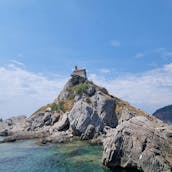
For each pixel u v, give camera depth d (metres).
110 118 114.81
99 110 114.88
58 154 60.31
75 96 135.75
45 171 45.28
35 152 65.06
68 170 44.81
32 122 132.88
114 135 46.28
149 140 42.56
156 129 44.53
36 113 144.00
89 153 59.50
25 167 48.78
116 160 44.59
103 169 44.12
